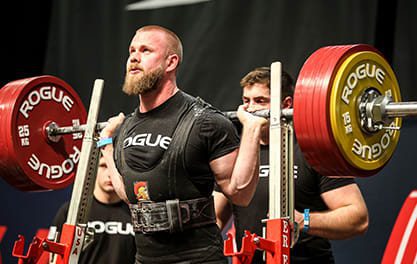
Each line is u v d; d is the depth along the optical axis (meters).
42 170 3.59
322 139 2.68
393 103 2.77
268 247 2.63
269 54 4.44
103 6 4.95
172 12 4.75
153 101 2.99
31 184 3.57
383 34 4.23
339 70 2.70
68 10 5.06
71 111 3.76
